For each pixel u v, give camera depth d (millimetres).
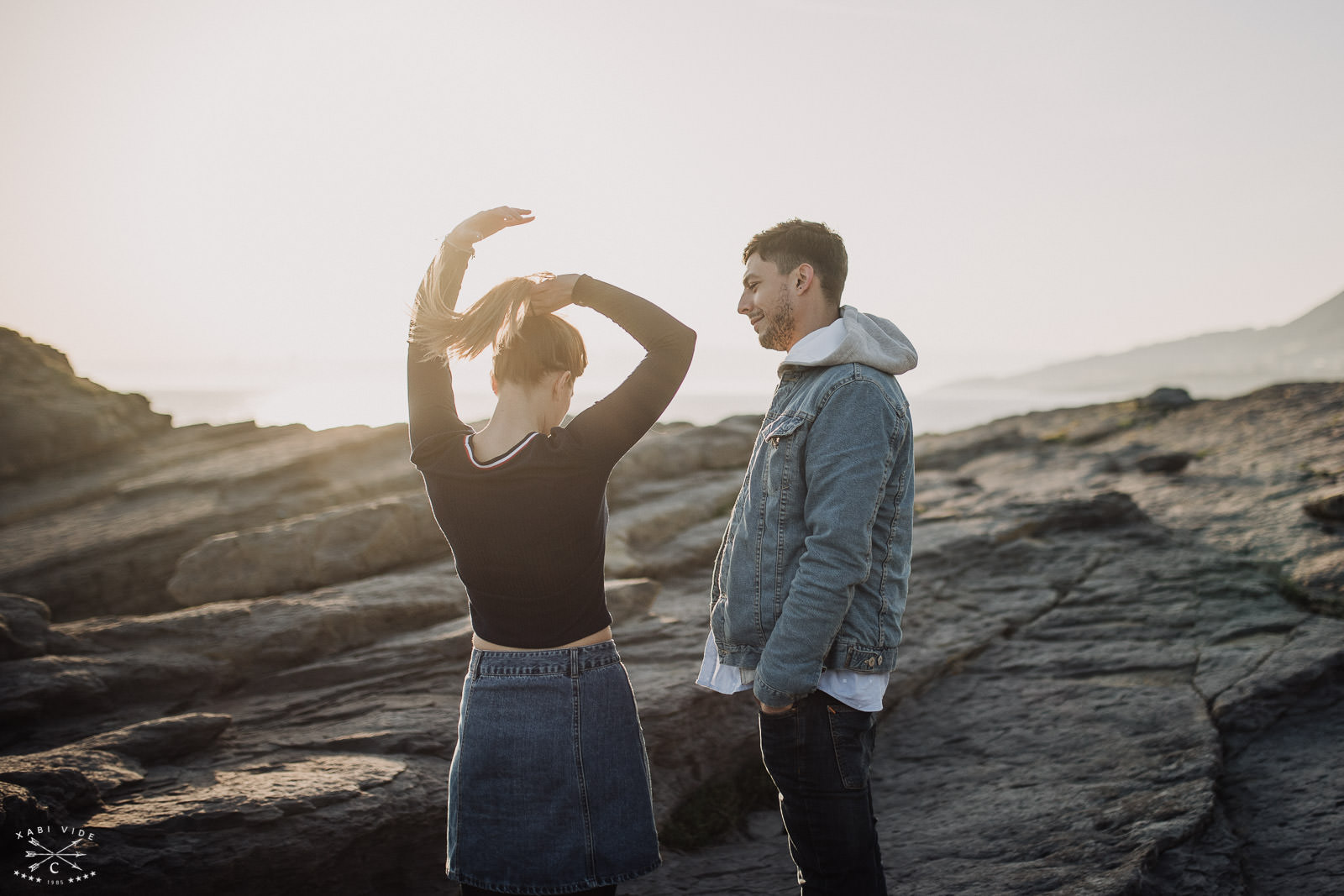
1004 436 10477
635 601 4953
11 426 7840
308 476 6848
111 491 7332
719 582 2396
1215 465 8008
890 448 2100
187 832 2668
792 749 2123
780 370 2346
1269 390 10430
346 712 3773
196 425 9367
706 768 3760
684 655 4348
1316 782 3305
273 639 4234
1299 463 7535
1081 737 3814
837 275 2307
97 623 4445
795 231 2293
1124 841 2982
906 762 3924
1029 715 4086
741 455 8203
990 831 3225
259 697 4000
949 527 6410
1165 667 4336
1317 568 5145
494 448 1955
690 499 6840
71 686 3674
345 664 4133
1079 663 4508
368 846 2902
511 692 1916
